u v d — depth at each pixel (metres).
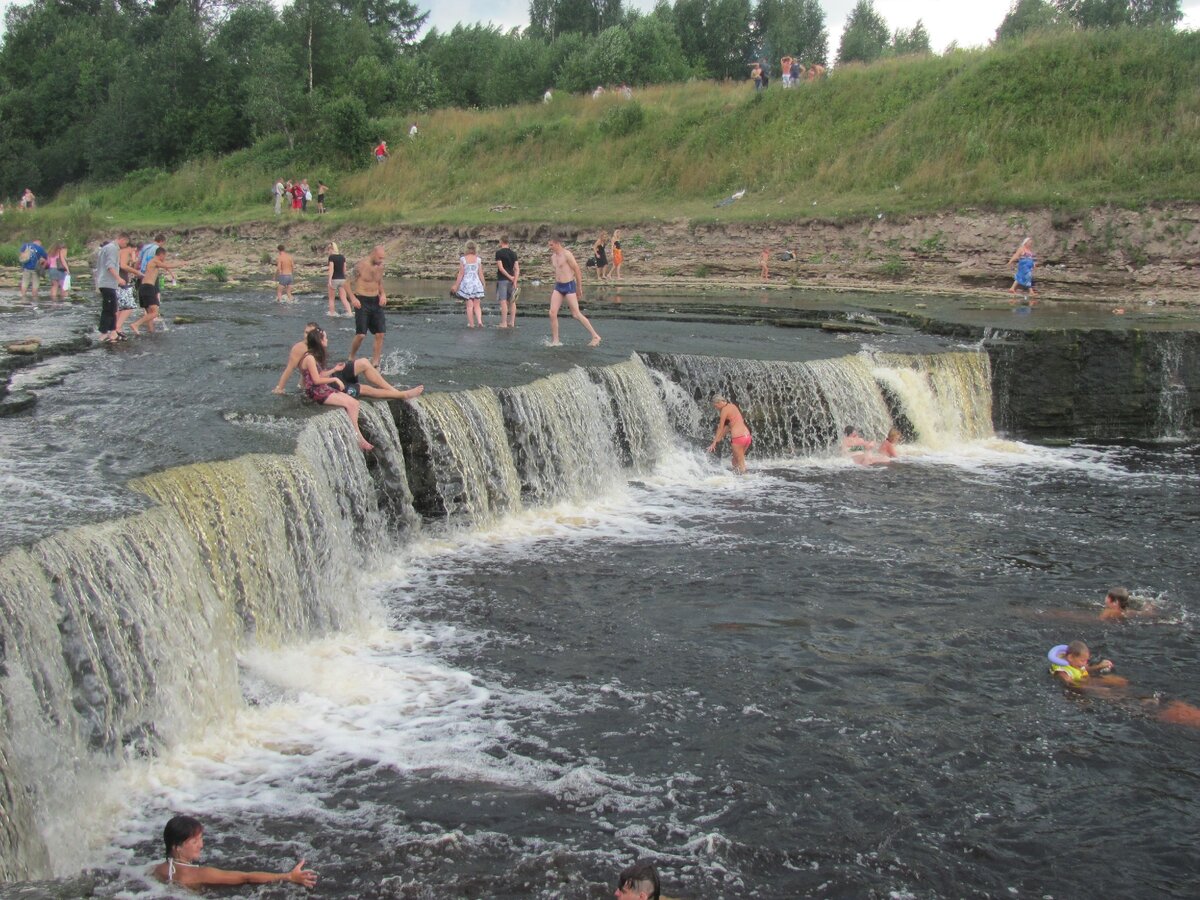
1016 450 18.78
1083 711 9.02
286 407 12.98
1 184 61.25
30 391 13.68
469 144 47.50
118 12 76.88
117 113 59.53
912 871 6.90
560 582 11.84
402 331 20.53
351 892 6.60
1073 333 19.91
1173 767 8.19
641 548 13.01
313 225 43.44
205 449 11.03
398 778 7.89
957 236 32.31
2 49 72.56
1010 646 10.27
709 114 43.41
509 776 7.93
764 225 35.16
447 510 13.41
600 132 45.03
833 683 9.47
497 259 21.12
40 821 6.95
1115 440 19.84
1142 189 31.28
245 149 56.34
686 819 7.42
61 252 25.86
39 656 7.28
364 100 55.91
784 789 7.81
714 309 25.47
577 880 6.73
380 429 13.01
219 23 70.44
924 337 21.59
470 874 6.79
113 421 12.28
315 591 10.73
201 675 8.69
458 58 66.12
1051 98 36.12
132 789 7.69
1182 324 22.03
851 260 33.44
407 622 10.77
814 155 38.97
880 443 18.47
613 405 16.27
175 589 8.68
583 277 35.06
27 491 9.32
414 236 40.72
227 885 6.65
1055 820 7.49
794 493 15.60
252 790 7.73
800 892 6.68
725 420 16.75
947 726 8.75
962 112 37.28
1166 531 13.92
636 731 8.60
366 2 77.31
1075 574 12.26
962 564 12.53
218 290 29.84
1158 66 35.53
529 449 14.61
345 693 9.23
